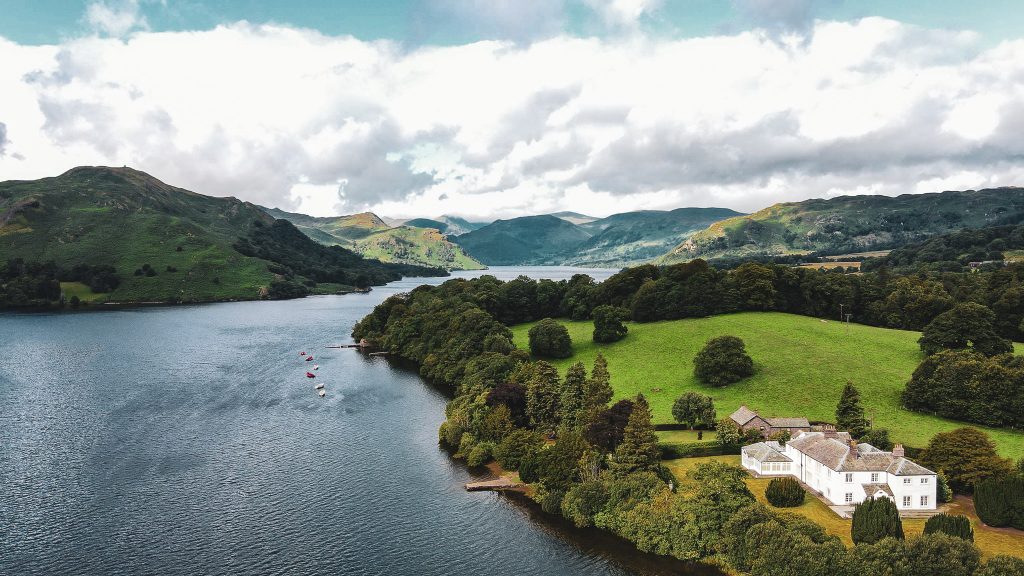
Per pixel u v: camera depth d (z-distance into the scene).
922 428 105.50
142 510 87.19
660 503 78.62
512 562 74.06
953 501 82.62
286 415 135.00
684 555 72.75
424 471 102.69
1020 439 99.31
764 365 141.88
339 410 139.62
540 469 94.12
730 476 82.94
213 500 90.69
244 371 180.25
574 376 120.19
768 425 105.81
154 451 110.69
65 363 187.75
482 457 105.81
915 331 177.38
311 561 74.44
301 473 101.38
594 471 89.69
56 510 86.88
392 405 144.50
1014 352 148.12
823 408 117.06
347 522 84.38
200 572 71.81
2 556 74.75
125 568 72.50
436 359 177.00
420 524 83.88
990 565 56.97
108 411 135.12
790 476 92.44
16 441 114.75
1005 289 185.00
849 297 193.50
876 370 134.62
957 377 110.56
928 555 58.88
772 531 67.25
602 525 81.25
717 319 189.00
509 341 181.50
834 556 62.00
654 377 144.75
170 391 154.00
